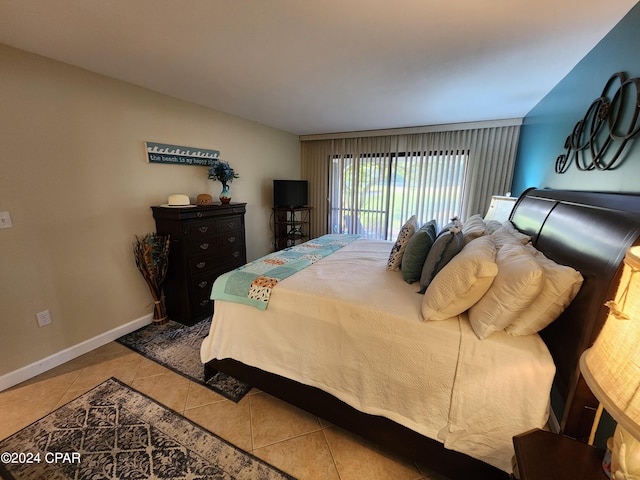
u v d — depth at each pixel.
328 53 1.78
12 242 1.80
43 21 1.42
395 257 2.01
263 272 1.92
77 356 2.17
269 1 1.26
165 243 2.52
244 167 3.73
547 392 0.99
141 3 1.27
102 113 2.18
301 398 1.57
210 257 2.83
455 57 1.82
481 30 1.50
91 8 1.31
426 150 4.03
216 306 1.80
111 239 2.33
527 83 2.23
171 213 2.47
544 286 1.02
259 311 1.65
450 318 1.28
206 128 3.10
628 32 1.26
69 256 2.08
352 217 4.73
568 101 1.96
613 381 0.58
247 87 2.42
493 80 2.19
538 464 0.76
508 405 1.05
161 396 1.77
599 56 1.54
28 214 1.85
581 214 1.15
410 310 1.35
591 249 0.96
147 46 1.70
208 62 1.92
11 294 1.82
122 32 1.54
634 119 1.14
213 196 3.29
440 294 1.23
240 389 1.85
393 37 1.58
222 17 1.39
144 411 1.65
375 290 1.62
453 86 2.34
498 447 1.08
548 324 1.09
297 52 1.76
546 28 1.46
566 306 1.03
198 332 2.54
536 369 1.00
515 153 3.52
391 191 4.40
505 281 1.08
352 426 1.43
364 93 2.54
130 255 2.48
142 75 2.17
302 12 1.35
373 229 4.62
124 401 1.72
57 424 1.55
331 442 1.48
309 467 1.34
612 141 1.32
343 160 4.66
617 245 0.82
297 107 3.04
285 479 1.28
